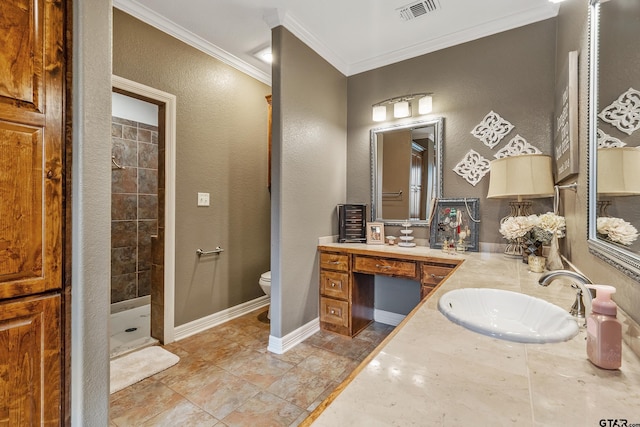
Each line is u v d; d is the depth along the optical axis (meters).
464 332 0.87
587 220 1.29
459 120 2.60
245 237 3.17
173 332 2.50
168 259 2.46
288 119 2.39
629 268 0.82
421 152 2.76
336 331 2.68
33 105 1.02
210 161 2.80
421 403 0.54
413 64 2.82
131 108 3.54
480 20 2.38
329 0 2.14
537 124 2.28
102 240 1.17
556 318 1.01
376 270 2.46
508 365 0.69
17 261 0.99
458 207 2.52
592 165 1.21
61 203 1.08
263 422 1.58
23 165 1.00
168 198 2.45
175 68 2.49
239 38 2.62
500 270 1.76
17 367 0.99
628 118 0.87
